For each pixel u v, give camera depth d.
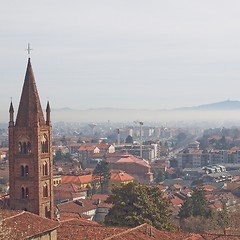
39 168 143.50
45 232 96.94
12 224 94.38
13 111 147.25
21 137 145.25
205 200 184.88
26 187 144.38
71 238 100.62
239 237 101.69
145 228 103.75
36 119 144.12
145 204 140.38
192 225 166.00
